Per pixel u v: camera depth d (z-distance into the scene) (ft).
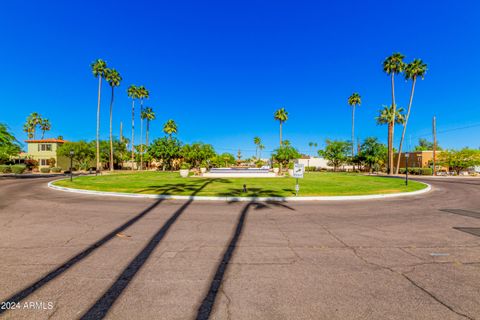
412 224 22.22
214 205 31.58
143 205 31.42
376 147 152.87
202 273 12.01
